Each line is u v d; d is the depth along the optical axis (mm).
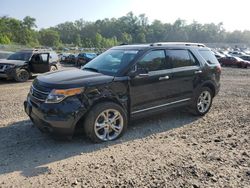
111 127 5004
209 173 3775
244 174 3764
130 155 4387
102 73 5234
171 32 143625
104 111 4836
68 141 4949
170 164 4055
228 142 4949
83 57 30000
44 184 3500
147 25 146750
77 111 4543
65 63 36688
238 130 5641
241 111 7207
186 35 142625
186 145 4812
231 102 8328
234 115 6809
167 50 5871
